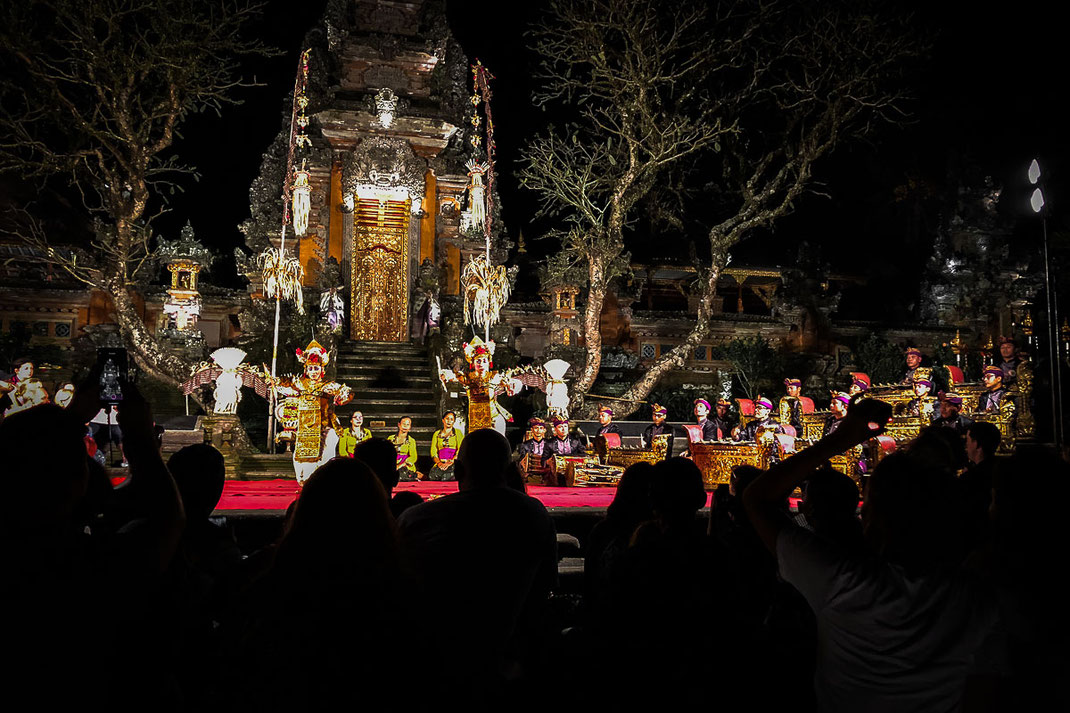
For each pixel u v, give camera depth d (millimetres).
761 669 3848
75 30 19469
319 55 26797
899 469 2746
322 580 2322
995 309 34094
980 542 4215
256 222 26188
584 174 23922
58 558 2172
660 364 23516
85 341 23750
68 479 2203
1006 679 2324
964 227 35438
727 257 24484
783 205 24266
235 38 22203
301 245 26156
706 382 30703
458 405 20594
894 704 2492
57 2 18656
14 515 2141
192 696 3414
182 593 3236
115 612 2197
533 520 3596
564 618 7258
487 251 25250
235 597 2549
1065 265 22359
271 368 21672
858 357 30438
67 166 20125
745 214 24375
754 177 24609
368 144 26188
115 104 19594
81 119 19500
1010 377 12250
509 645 3939
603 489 13164
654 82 22516
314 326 22922
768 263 34906
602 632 3404
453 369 21516
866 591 2551
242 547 8242
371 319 26312
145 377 23078
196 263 22656
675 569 3324
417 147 27297
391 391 21859
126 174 22828
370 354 24016
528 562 3500
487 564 3385
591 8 22672
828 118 23859
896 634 2510
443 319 25703
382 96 26047
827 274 32875
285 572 2363
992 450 5723
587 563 5086
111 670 2232
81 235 27656
